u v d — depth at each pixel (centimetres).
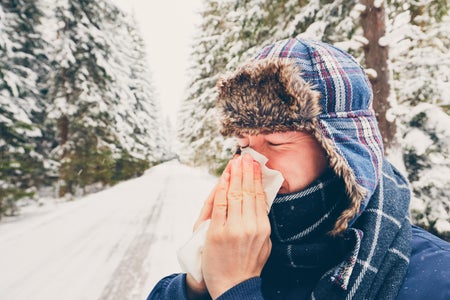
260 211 59
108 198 1408
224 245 58
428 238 66
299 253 64
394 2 539
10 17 1348
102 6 1587
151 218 897
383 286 56
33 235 731
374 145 66
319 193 66
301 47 73
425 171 567
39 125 1365
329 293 57
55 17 1506
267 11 684
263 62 69
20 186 1180
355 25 523
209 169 2370
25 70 1254
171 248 595
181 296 74
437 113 548
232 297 54
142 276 463
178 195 1405
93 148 1577
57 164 1474
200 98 1806
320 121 63
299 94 62
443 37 686
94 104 1570
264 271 72
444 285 52
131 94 2189
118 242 648
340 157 60
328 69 67
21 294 416
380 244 59
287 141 65
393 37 424
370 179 60
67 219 923
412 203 538
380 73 437
